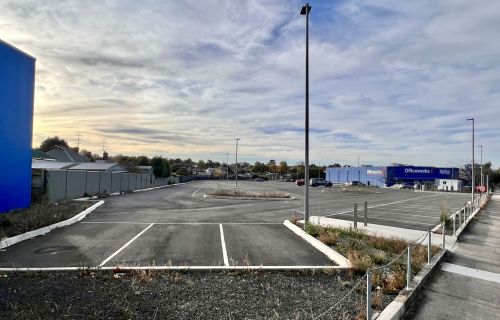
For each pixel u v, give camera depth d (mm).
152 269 8078
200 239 12289
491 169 100062
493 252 11719
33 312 5609
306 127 15484
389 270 8555
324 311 5949
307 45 15938
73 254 9828
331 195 41562
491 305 6895
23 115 19641
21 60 19391
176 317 5605
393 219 19344
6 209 18047
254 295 6680
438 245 12297
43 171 23109
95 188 31953
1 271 7879
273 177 127875
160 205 25125
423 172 89938
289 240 12312
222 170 141250
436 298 7234
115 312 5703
